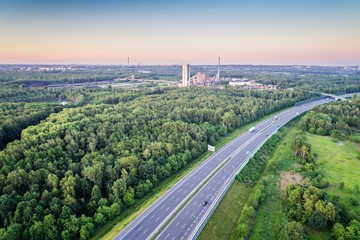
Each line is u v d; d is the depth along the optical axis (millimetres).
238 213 122938
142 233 101438
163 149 160875
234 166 158250
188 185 136250
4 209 105500
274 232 110750
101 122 189250
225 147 190500
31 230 99062
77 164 134625
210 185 136000
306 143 179750
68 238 101000
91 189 125500
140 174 138875
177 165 154875
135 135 172250
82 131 167000
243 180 145000
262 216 120125
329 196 126875
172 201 122125
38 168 129000
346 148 186750
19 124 194000
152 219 109562
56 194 115625
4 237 94812
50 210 108000
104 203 116625
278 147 196125
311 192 120312
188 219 109438
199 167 157250
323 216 107312
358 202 122250
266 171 159000
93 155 143875
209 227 108625
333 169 155625
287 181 148000
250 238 107375
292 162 169750
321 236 106375
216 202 120562
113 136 165500
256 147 188750
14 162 131000
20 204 105438
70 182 119375
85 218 107312
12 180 116375
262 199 128375
